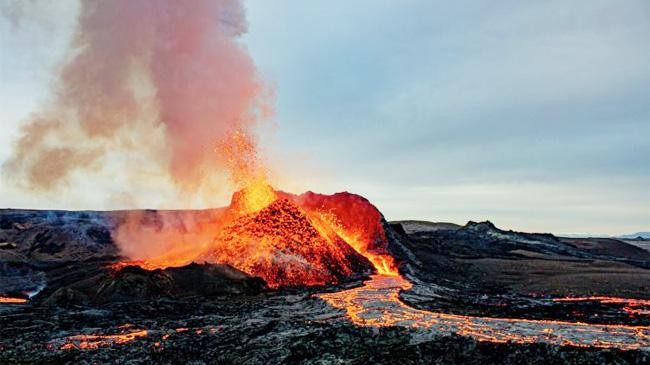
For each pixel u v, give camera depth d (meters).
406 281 33.41
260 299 27.42
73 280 36.53
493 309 21.19
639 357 11.81
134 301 26.27
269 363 13.80
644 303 24.80
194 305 25.62
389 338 14.62
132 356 15.36
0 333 18.92
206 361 14.66
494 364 12.38
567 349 12.38
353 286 30.80
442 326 16.27
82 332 18.97
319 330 16.14
